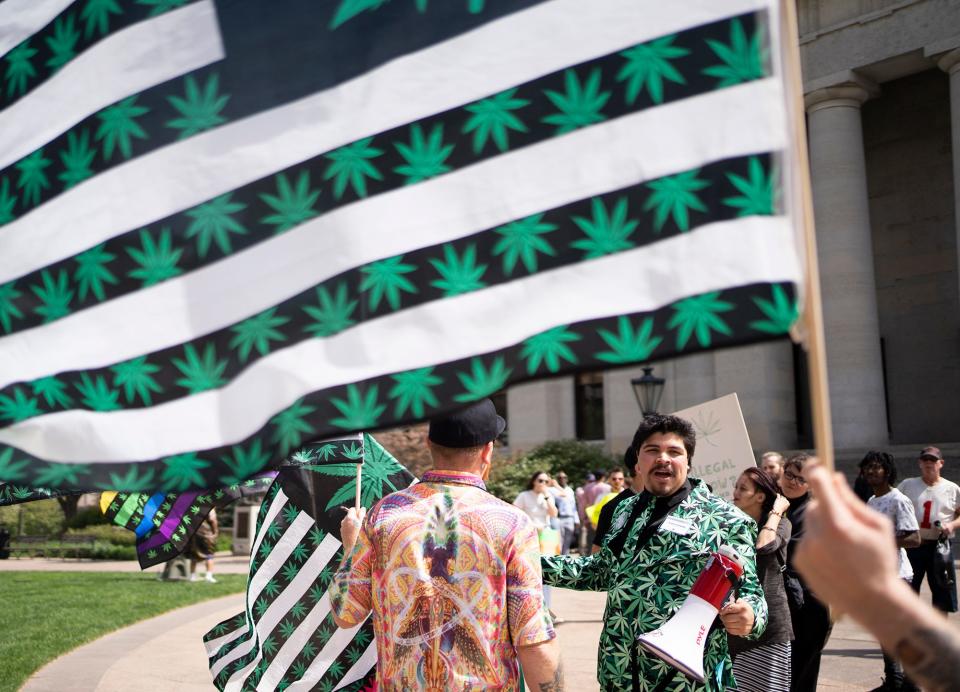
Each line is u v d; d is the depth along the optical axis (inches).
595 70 73.0
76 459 84.7
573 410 1116.5
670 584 126.6
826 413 58.7
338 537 163.6
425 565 96.4
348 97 82.3
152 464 81.4
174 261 85.5
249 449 78.5
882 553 44.6
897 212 967.0
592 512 352.8
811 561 46.7
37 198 93.0
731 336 63.2
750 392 936.9
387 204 78.4
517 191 74.2
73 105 93.0
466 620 94.5
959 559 561.3
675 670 122.6
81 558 959.6
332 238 79.6
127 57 91.7
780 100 66.1
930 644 43.1
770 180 64.8
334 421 75.2
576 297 69.7
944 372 919.0
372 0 83.6
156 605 485.7
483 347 72.2
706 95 68.4
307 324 78.6
